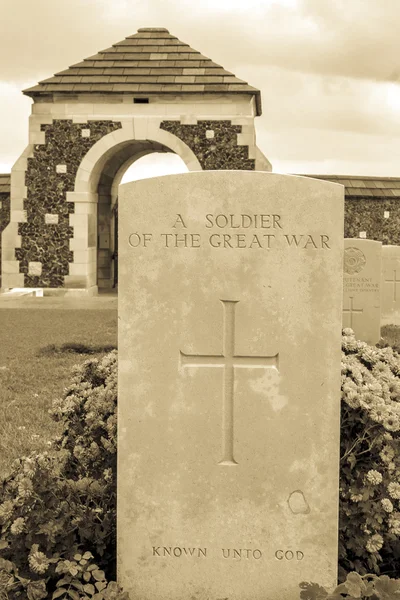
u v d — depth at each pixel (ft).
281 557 12.37
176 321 12.22
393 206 82.89
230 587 12.44
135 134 71.72
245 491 12.34
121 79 71.67
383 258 49.19
